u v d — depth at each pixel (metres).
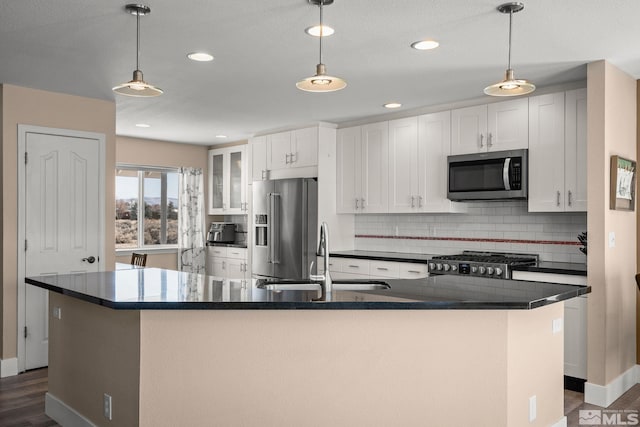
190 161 7.72
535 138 4.36
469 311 2.54
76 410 3.17
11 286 4.37
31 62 3.70
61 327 3.34
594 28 3.04
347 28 3.05
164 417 2.54
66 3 2.70
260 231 6.38
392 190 5.41
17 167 4.38
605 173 3.66
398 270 5.06
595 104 3.69
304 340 2.53
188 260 7.55
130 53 3.51
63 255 4.65
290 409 2.54
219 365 2.53
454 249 5.36
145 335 2.53
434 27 3.04
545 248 4.70
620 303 3.92
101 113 4.88
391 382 2.54
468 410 2.54
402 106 5.11
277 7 2.76
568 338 3.95
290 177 6.19
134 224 7.31
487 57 3.59
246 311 2.53
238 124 6.05
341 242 6.07
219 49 3.42
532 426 2.77
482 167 4.64
